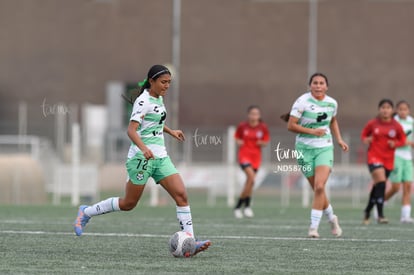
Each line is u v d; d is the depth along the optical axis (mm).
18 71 164000
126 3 164250
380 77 160625
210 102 163875
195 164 104688
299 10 162875
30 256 31016
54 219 51375
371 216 60375
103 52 164125
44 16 164750
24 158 78875
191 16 164000
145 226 45938
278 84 163000
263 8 163375
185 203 31266
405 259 31453
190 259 30422
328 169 38688
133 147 30906
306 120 38562
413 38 160250
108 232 41438
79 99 163625
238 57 163625
